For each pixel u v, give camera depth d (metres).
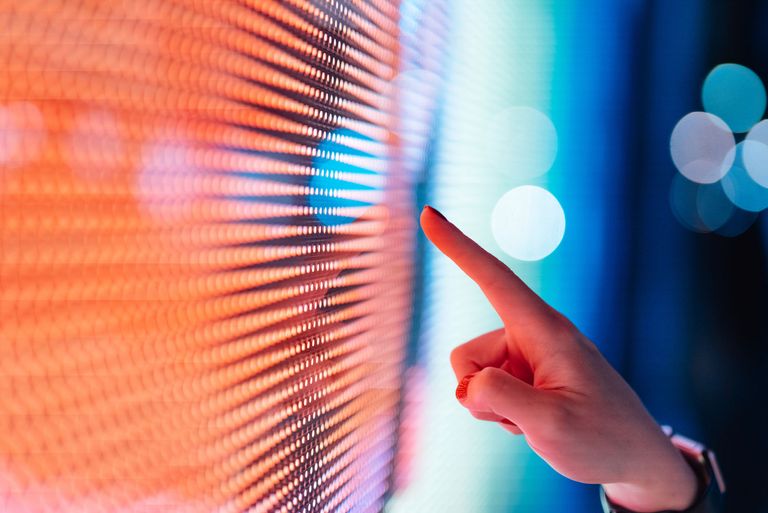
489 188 1.66
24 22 0.42
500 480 1.39
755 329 2.88
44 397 0.42
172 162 0.50
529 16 1.96
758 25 3.53
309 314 0.69
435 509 1.11
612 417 0.68
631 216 2.83
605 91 2.63
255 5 0.59
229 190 0.56
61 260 0.43
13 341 0.41
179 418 0.51
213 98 0.55
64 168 0.44
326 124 0.73
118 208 0.46
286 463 0.65
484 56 1.53
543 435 0.65
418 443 1.05
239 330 0.57
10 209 0.41
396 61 0.95
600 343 2.70
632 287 2.86
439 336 1.17
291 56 0.65
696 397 2.57
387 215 0.93
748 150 3.50
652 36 2.97
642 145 2.95
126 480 0.46
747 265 3.24
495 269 0.73
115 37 0.46
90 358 0.45
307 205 0.69
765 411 2.48
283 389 0.64
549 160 2.26
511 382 0.65
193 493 0.52
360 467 0.83
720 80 3.40
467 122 1.41
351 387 0.80
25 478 0.41
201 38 0.53
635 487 0.76
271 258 0.62
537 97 2.09
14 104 0.42
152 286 0.49
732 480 2.25
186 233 0.52
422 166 1.10
